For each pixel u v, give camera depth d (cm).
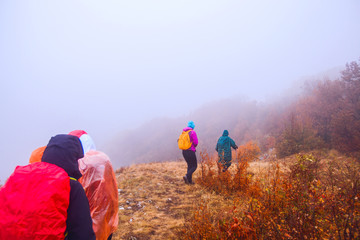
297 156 460
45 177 126
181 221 395
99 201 195
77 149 156
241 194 462
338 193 285
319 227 215
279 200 297
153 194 557
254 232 243
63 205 125
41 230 110
